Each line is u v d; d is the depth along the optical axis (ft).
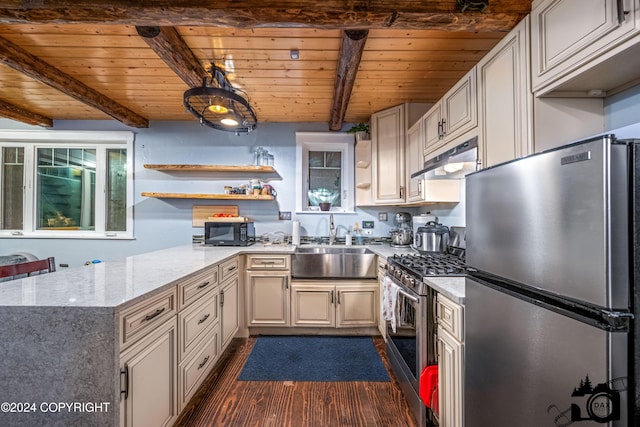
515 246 2.65
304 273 8.79
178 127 10.68
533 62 3.91
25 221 10.61
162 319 4.25
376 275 8.81
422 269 5.30
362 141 9.97
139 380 3.67
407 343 5.49
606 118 3.89
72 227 10.78
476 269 3.34
